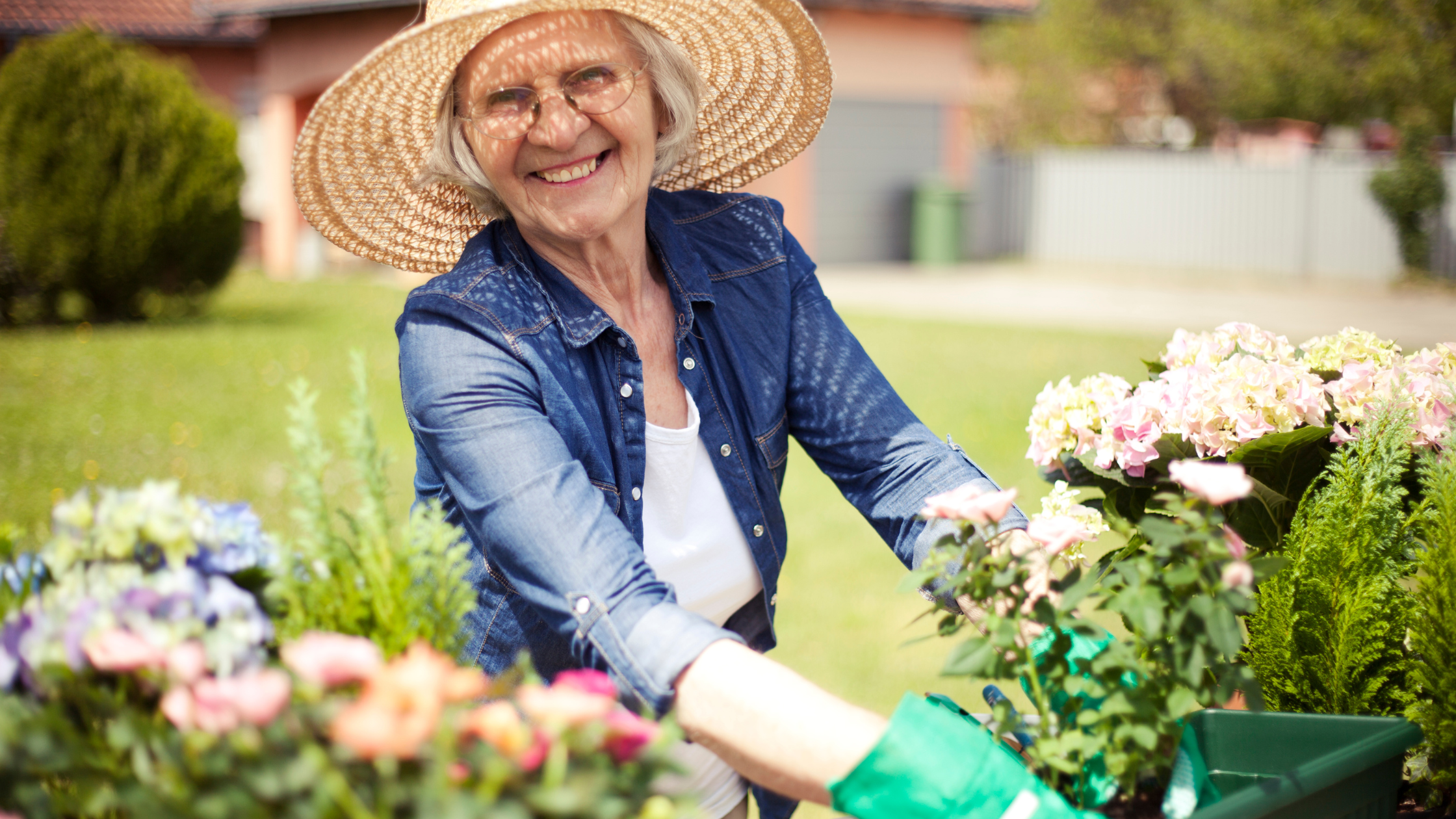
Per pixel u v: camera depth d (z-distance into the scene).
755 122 1.88
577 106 1.46
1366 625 1.44
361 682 0.88
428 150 1.67
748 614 1.77
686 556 1.63
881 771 1.03
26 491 5.36
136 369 8.73
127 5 17.59
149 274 11.30
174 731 0.84
